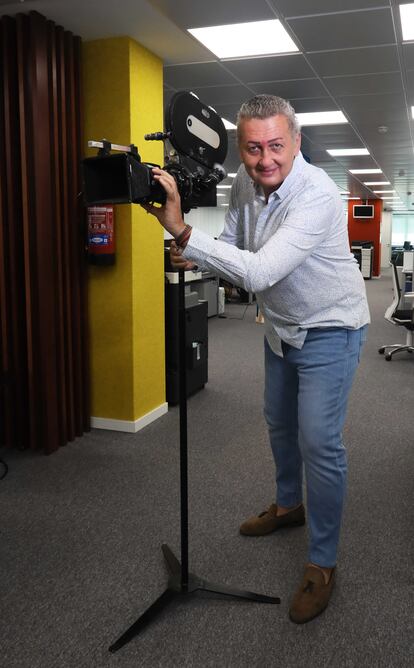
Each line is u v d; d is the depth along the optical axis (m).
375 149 7.30
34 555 1.87
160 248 3.29
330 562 1.61
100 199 1.19
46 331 2.71
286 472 1.94
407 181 11.22
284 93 4.63
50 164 2.69
